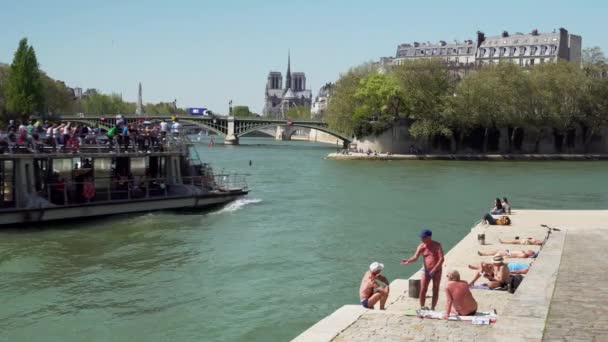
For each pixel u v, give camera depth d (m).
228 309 23.09
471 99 118.62
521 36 196.12
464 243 30.22
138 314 22.52
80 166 40.12
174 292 24.98
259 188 61.09
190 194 43.53
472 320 16.19
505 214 41.34
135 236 34.62
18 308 22.92
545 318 15.25
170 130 47.75
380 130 120.81
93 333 20.73
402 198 55.47
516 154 128.50
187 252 31.45
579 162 119.69
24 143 35.91
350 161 109.38
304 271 28.33
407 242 35.00
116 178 40.59
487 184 70.94
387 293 18.19
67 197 38.09
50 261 29.05
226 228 37.88
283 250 32.38
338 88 127.25
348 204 50.50
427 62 119.81
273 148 153.75
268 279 26.95
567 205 53.81
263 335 20.61
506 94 121.75
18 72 136.38
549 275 20.06
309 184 66.50
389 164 103.94
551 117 127.00
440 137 123.94
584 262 22.41
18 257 29.48
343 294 24.91
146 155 41.56
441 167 98.69
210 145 155.25
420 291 19.06
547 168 100.94
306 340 14.78
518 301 16.81
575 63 136.88
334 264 29.67
